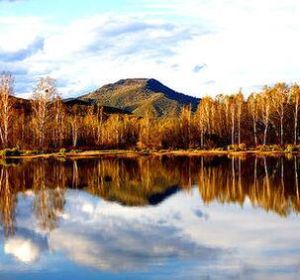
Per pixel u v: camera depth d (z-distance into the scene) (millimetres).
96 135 109312
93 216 24281
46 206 27547
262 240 18562
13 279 14211
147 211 25625
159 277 14109
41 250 17469
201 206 27062
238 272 14461
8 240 19125
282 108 91062
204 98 106875
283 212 24547
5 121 75688
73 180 41000
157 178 42344
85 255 16672
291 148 79438
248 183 36938
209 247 17562
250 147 90812
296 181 37406
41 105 80938
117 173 47219
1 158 70062
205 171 48188
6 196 31812
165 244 18109
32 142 84688
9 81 76000
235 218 23250
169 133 102062
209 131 102688
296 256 16141
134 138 115750
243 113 104375
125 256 16469
